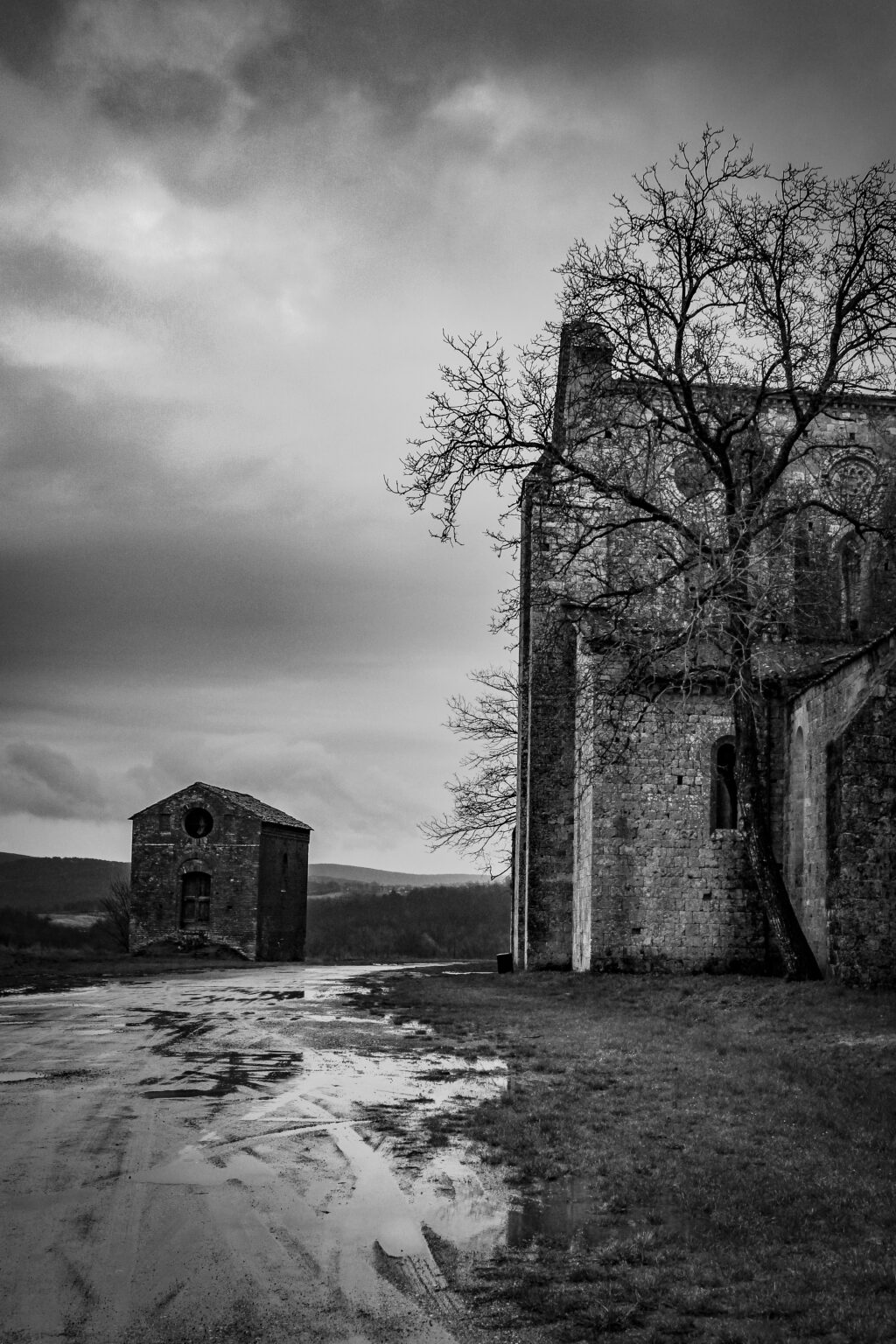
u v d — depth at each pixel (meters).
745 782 24.62
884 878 22.17
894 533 25.50
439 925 96.50
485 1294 6.68
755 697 26.33
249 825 57.00
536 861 31.12
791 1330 6.20
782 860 27.59
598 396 26.58
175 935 56.59
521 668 35.06
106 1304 6.30
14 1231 7.39
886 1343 6.01
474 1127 10.77
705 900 27.25
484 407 25.33
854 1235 7.84
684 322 24.77
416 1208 8.25
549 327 25.48
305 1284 6.73
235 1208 8.02
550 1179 9.12
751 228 24.33
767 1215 8.21
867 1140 10.36
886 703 22.48
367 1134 10.44
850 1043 15.92
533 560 30.83
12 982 28.55
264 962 51.81
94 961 43.22
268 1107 11.47
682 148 24.59
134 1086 12.45
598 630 28.97
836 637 29.53
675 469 28.67
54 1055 14.62
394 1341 6.00
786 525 28.06
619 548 28.30
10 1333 5.89
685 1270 7.12
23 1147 9.51
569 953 30.81
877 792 22.33
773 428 30.09
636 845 27.38
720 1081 13.23
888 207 23.81
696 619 23.95
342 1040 16.70
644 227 24.78
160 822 57.72
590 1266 7.17
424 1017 19.88
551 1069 14.12
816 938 25.22
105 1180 8.58
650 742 27.73
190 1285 6.61
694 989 23.05
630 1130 10.77
